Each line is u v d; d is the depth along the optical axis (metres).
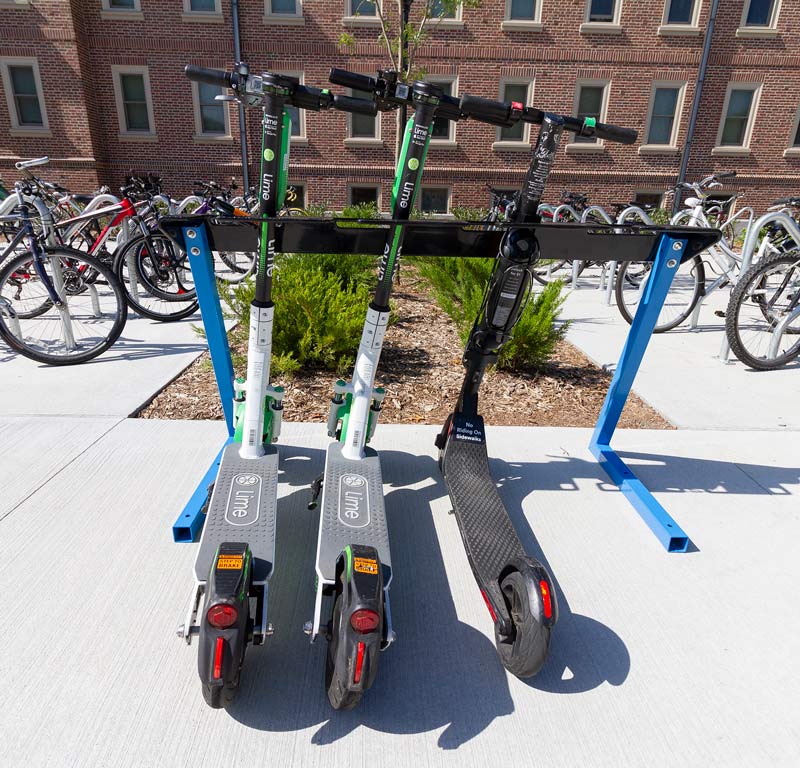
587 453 2.90
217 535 1.68
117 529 2.15
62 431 2.88
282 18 12.25
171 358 4.03
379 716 1.50
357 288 4.70
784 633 1.83
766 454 2.96
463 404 2.42
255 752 1.39
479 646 1.74
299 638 1.73
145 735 1.42
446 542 2.19
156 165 13.13
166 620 1.76
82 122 12.24
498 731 1.48
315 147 13.20
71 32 11.65
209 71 1.70
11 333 3.72
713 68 13.03
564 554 2.16
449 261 5.66
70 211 6.12
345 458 2.12
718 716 1.55
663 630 1.83
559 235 2.15
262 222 1.86
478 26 12.55
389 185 13.50
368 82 1.74
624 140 1.96
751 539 2.29
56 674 1.57
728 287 7.27
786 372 4.15
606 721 1.52
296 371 3.80
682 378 3.99
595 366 4.21
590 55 12.84
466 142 13.29
